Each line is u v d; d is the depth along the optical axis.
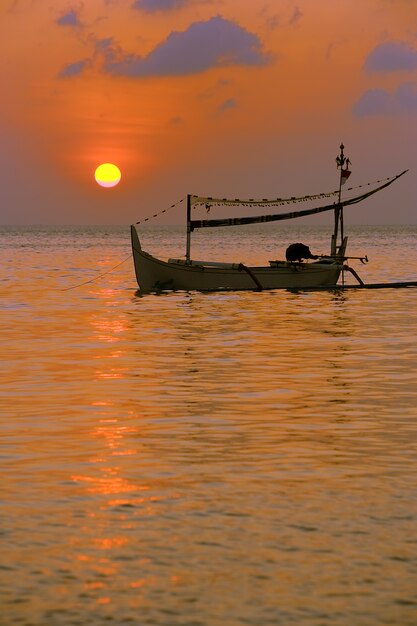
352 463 23.41
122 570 16.61
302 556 17.19
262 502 20.23
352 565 16.80
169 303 72.88
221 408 30.70
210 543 17.83
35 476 22.27
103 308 69.12
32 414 29.70
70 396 33.00
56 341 49.75
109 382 36.09
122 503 20.17
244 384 35.50
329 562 16.92
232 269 82.31
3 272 116.81
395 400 32.00
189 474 22.45
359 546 17.64
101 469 22.89
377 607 15.30
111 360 42.38
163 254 199.50
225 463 23.47
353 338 50.47
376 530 18.45
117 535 18.23
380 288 84.81
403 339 49.97
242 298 76.25
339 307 68.44
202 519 19.16
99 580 16.22
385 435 26.55
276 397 32.66
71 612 15.16
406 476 22.17
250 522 18.95
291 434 26.75
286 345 47.66
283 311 65.94
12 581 16.19
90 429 27.45
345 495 20.69
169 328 56.03
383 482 21.69
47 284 95.50
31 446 25.25
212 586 16.02
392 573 16.47
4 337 51.47
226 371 38.88
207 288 82.81
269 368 39.69
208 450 24.84
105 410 30.36
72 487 21.36
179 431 27.16
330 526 18.69
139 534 18.30
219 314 64.25
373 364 40.66
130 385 35.38
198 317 62.41
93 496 20.67
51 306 70.88
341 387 34.66
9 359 42.72
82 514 19.44
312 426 27.78
